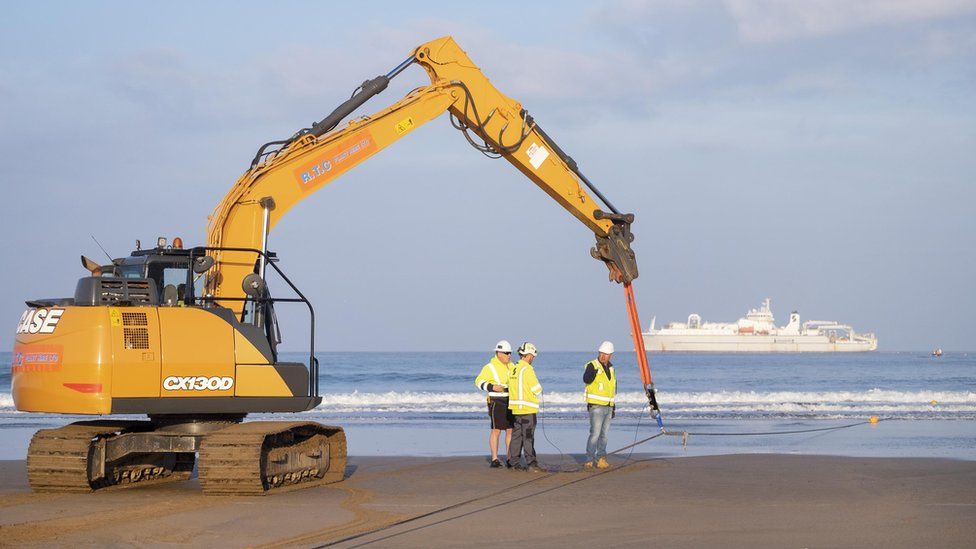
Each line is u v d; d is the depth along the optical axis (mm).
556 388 56031
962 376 72125
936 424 27906
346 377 65688
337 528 9922
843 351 180375
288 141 13188
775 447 20938
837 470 15812
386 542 9094
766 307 183875
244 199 12938
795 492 12992
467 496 12555
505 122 14609
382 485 13852
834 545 8844
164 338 12086
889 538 9219
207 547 8898
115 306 12141
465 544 8977
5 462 17734
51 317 12086
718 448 20688
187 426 13391
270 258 13086
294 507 11477
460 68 14344
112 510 11227
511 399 15555
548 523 10219
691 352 173875
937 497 12484
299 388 12727
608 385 15961
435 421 30031
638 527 9930
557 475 15039
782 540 9109
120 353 11836
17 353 12422
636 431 25453
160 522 10297
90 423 13641
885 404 39062
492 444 15984
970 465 16594
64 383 11828
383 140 13711
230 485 12320
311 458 13789
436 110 14078
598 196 15461
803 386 59250
